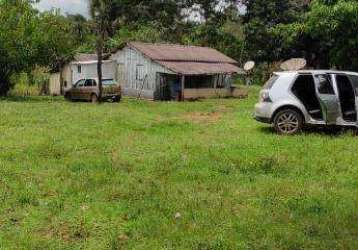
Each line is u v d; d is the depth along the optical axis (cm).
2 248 629
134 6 5756
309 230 693
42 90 3928
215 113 2281
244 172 1038
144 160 1127
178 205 793
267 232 682
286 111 1482
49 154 1184
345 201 823
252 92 3984
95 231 694
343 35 2181
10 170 1013
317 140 1358
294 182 945
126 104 2755
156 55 3494
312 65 4784
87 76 3788
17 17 3197
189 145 1304
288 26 3073
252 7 5262
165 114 2217
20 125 1680
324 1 2167
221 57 3941
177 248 632
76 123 1750
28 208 787
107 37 4631
